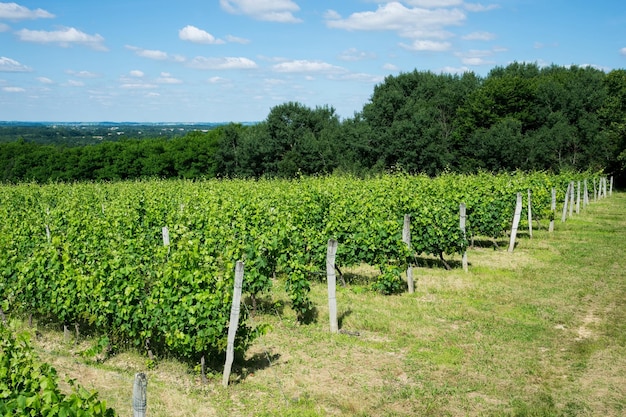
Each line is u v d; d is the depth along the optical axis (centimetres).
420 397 745
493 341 950
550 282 1355
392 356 895
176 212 1698
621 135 4838
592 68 6612
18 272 1047
